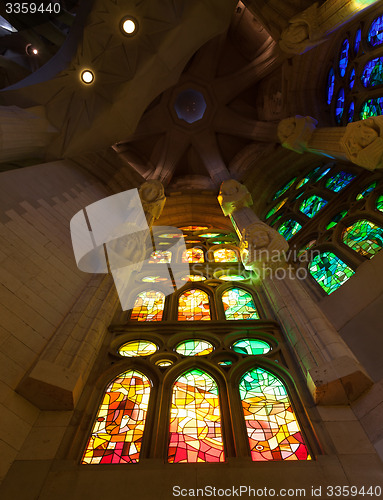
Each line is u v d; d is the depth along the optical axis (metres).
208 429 4.48
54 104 10.17
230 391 5.03
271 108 14.70
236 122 15.66
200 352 6.11
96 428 4.54
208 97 15.87
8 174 7.87
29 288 5.81
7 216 6.73
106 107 10.29
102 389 5.17
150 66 9.89
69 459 3.90
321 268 7.58
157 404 4.83
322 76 12.88
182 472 3.63
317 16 7.28
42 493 3.44
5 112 8.56
